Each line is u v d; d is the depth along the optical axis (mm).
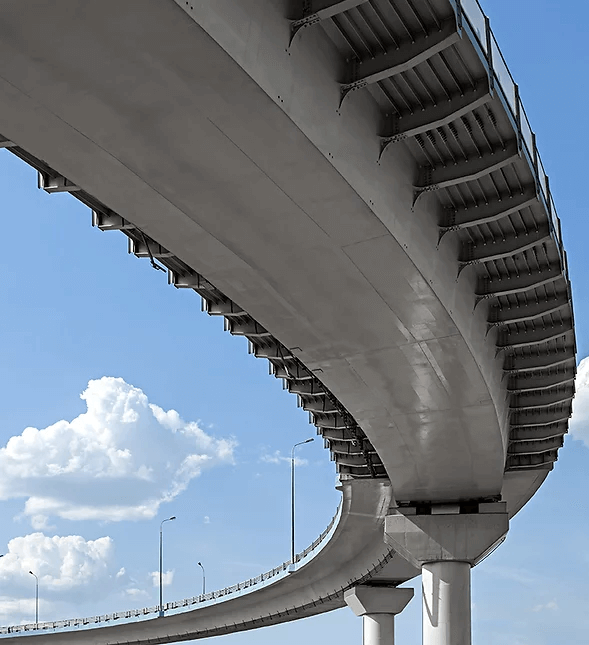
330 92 22438
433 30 21766
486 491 45406
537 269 32594
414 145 26188
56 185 26219
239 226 25500
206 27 17938
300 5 20625
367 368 34312
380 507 55844
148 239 29875
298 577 71562
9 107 20797
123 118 20891
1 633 101812
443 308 29922
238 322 37438
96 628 94312
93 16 17625
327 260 27172
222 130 21172
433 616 45312
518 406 43188
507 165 26828
